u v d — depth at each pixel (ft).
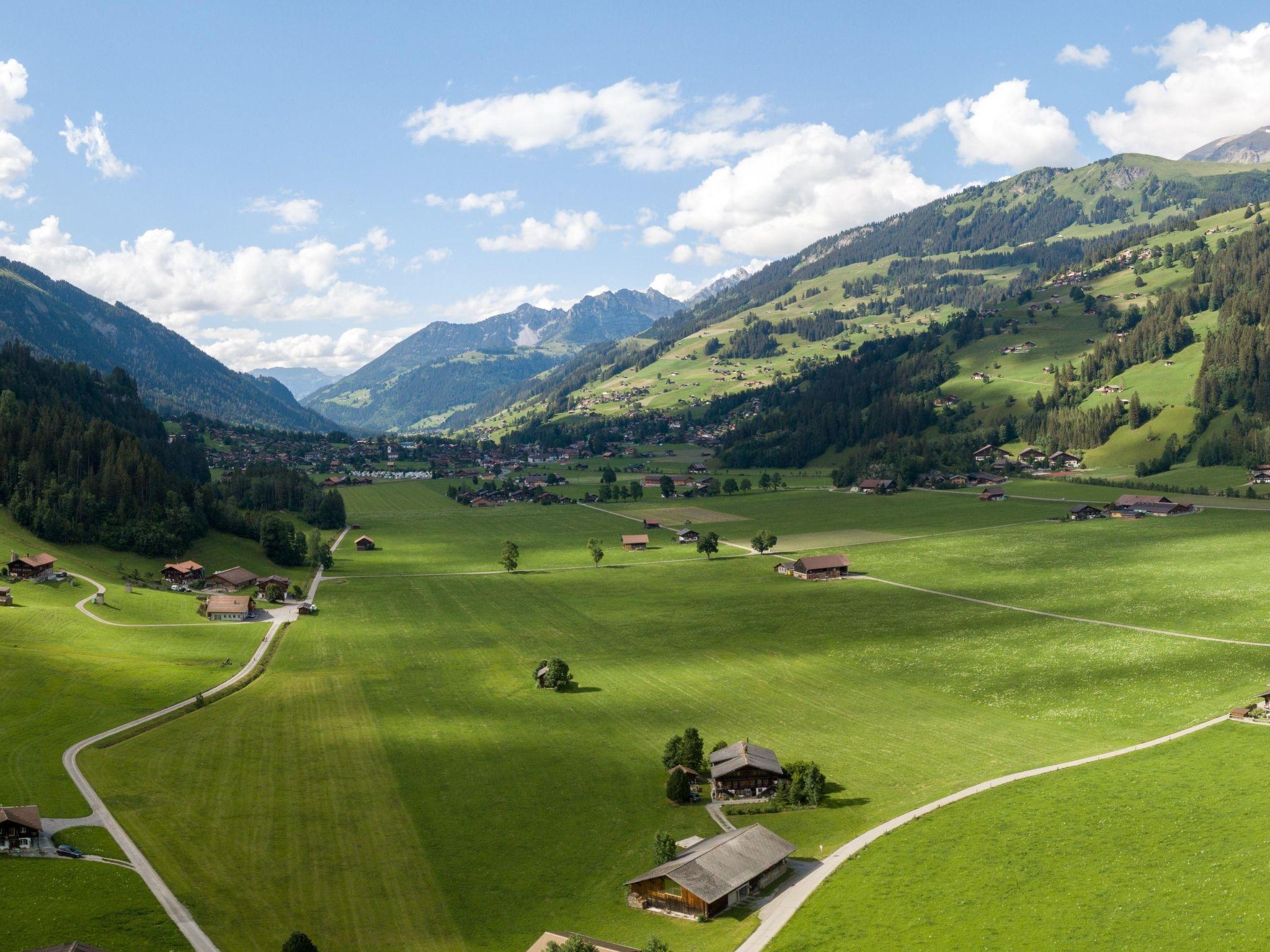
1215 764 283.38
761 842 245.45
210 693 391.65
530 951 202.49
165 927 211.82
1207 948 184.24
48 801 272.92
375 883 238.68
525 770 315.99
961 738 333.62
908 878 228.22
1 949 197.47
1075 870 223.10
